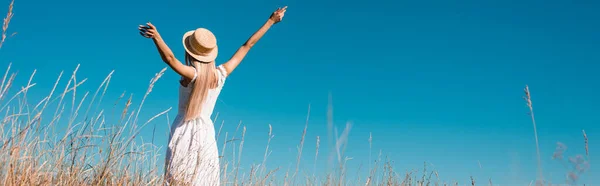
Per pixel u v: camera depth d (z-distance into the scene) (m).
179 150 4.40
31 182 3.17
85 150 3.55
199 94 4.55
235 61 4.92
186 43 4.75
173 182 4.12
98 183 3.42
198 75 4.54
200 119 4.59
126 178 3.69
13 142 3.23
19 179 3.18
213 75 4.66
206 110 4.68
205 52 4.63
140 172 3.89
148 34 4.20
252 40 5.01
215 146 4.60
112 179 3.60
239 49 4.99
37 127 3.41
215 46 4.73
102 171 3.50
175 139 4.47
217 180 4.50
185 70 4.47
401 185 5.83
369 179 5.51
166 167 4.34
